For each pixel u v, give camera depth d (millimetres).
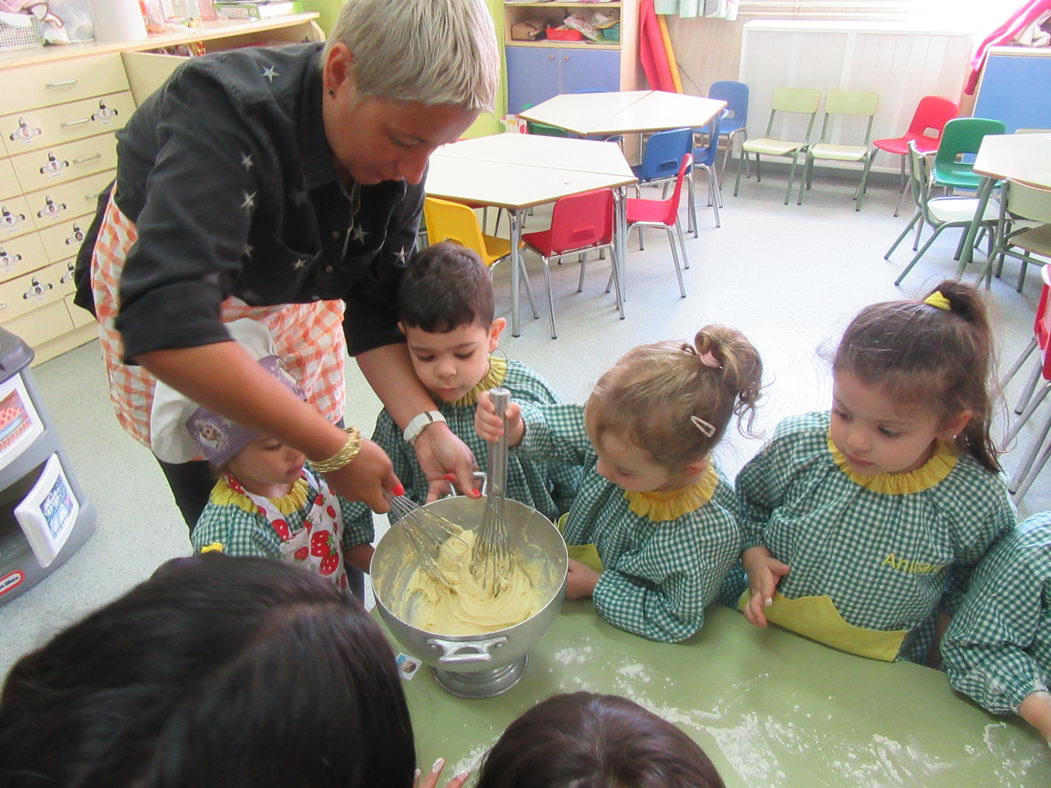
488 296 1189
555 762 501
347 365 2990
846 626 994
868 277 3602
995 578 929
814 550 1004
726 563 999
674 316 3299
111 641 408
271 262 927
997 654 900
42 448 1884
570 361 2967
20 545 1933
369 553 1248
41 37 2912
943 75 4371
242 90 774
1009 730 875
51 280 2951
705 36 5059
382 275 1139
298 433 815
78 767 367
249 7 3609
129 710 378
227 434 926
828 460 1011
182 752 374
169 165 753
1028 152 3160
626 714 546
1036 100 4000
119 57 2957
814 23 4641
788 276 3650
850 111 4605
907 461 905
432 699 917
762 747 853
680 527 980
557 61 5047
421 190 1090
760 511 1143
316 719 415
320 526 1124
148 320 718
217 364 735
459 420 1241
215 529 995
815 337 3066
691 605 974
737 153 5379
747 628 1021
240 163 780
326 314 1271
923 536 959
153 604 427
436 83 729
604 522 1101
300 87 822
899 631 991
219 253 767
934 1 4484
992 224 3311
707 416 898
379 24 717
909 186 4844
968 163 3971
